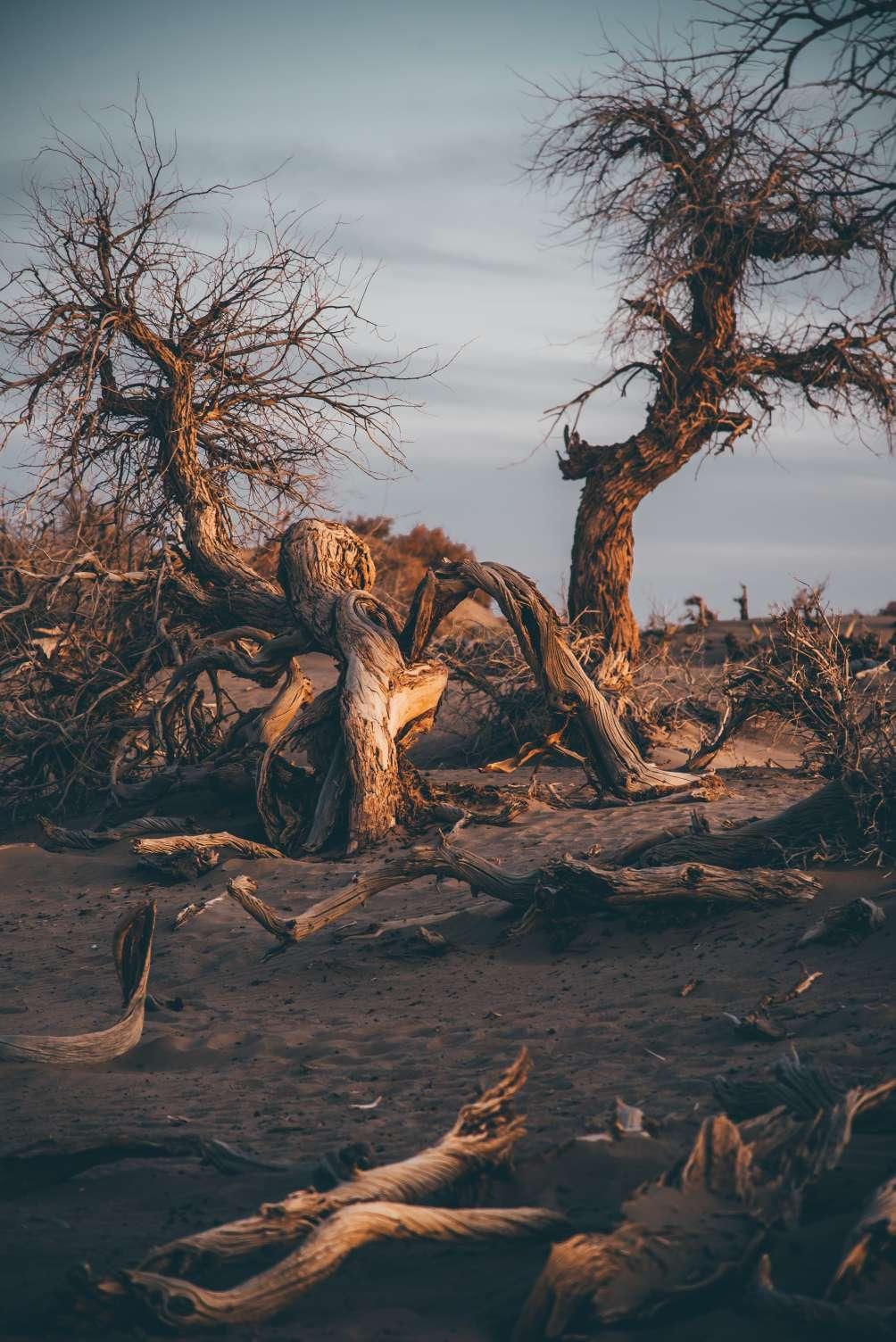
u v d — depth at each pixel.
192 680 19.45
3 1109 6.42
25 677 20.30
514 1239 3.75
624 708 21.23
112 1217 4.50
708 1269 3.32
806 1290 3.23
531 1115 5.43
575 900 9.77
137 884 14.49
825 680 13.44
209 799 18.86
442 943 9.79
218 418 19.30
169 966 10.69
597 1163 4.21
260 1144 5.48
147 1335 3.34
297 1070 7.19
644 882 9.45
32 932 12.48
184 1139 5.45
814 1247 3.43
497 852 14.23
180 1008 9.10
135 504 19.77
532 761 22.19
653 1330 3.17
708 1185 3.72
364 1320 3.40
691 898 9.44
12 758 24.62
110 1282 3.38
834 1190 3.85
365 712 16.08
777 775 19.23
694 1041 6.66
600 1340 3.12
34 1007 9.50
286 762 17.08
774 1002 7.12
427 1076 6.74
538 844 14.45
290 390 18.98
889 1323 2.94
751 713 17.30
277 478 19.75
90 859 15.81
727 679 18.00
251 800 18.33
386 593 22.88
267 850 15.45
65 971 10.79
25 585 20.61
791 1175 3.83
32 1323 3.44
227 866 14.62
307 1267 3.48
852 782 10.17
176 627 20.30
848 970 7.50
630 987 8.21
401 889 12.70
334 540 18.11
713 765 20.41
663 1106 5.30
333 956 10.18
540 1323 3.19
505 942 9.88
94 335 17.42
